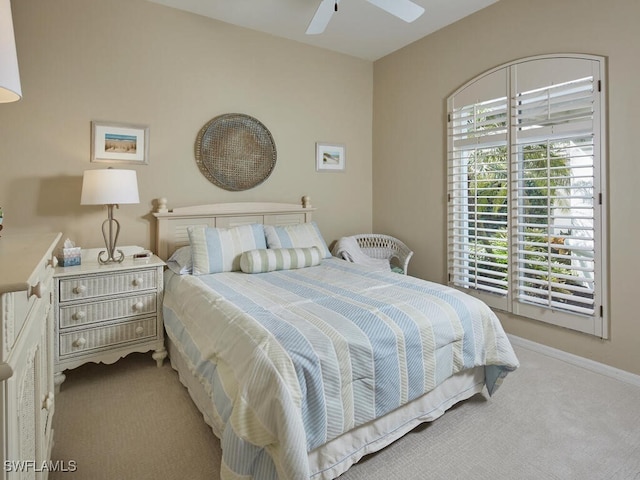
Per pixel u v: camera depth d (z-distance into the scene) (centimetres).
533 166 277
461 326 187
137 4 287
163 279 262
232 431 127
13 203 251
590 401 211
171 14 301
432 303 191
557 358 268
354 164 413
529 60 275
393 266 398
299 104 370
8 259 101
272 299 197
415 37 360
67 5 262
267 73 349
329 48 384
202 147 316
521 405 207
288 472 118
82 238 273
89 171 240
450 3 299
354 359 149
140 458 165
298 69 368
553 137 263
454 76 332
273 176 358
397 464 161
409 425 174
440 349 179
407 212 386
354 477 153
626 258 233
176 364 240
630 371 234
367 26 336
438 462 162
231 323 165
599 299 245
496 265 302
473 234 325
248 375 134
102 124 276
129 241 291
